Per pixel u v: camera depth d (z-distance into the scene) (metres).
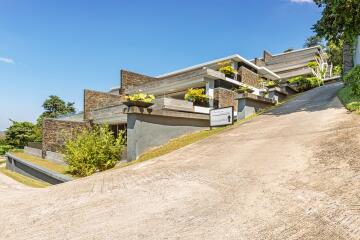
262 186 5.07
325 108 11.81
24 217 5.45
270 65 47.66
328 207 3.86
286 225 3.60
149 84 25.41
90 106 22.72
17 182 14.00
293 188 4.71
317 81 27.67
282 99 20.27
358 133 6.86
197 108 19.69
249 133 10.16
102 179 7.91
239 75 26.44
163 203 5.03
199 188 5.54
